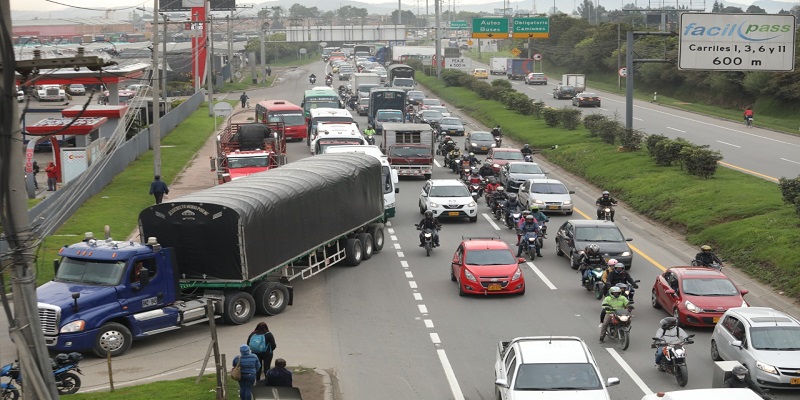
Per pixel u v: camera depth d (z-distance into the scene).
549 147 74.56
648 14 167.38
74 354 21.75
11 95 14.87
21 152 15.22
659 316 29.45
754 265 35.69
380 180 40.00
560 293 32.44
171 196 51.84
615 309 26.02
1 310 29.48
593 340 26.59
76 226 42.12
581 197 54.81
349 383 23.11
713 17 53.66
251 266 28.28
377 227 39.72
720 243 39.41
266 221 29.22
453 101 122.69
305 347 26.19
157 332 26.55
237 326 28.48
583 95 106.44
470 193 50.72
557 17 177.00
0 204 15.06
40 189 53.41
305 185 32.50
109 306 25.52
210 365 24.45
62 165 53.56
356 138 58.72
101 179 53.44
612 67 147.12
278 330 28.00
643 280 34.44
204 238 27.92
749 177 52.81
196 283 28.22
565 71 167.50
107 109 67.38
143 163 63.59
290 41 196.00
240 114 104.69
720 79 108.31
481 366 24.31
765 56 53.88
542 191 48.31
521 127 87.00
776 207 42.56
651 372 23.58
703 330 27.83
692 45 54.00
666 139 59.00
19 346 15.34
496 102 111.31
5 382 21.61
